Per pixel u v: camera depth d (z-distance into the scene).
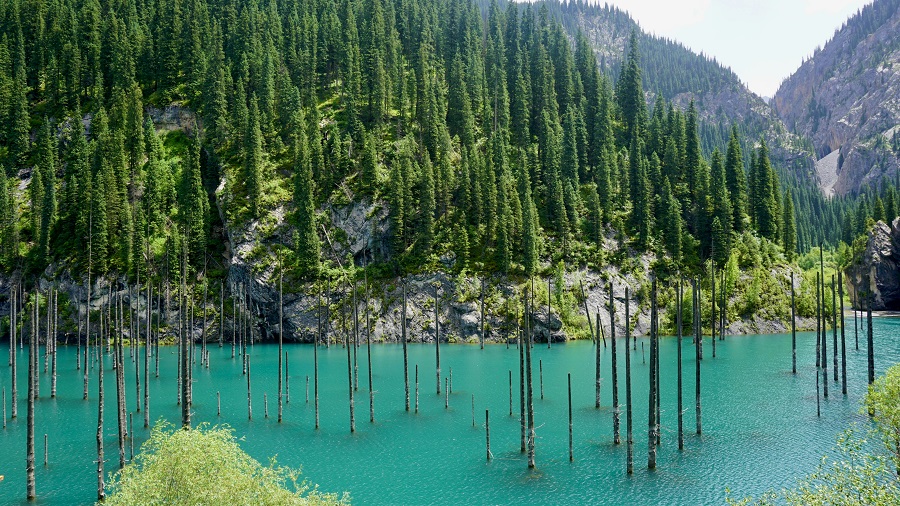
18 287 153.12
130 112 177.75
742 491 52.81
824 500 31.97
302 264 152.50
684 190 188.25
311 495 42.09
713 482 54.91
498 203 159.62
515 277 154.75
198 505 34.69
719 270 165.88
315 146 168.12
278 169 170.88
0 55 192.25
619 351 133.00
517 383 98.94
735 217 183.38
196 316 151.50
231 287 154.88
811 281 180.75
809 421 73.12
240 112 174.50
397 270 157.62
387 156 176.62
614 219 173.75
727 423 72.75
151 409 84.31
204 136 184.25
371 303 152.75
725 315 157.75
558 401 85.94
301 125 176.00
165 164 175.62
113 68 195.25
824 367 84.75
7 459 63.59
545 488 54.47
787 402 82.81
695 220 177.88
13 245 157.38
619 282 161.88
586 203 177.88
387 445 67.50
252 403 87.44
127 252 152.38
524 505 51.09
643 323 156.12
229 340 153.12
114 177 160.25
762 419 74.25
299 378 106.00
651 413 58.53
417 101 191.62
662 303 160.25
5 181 163.00
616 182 184.00
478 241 161.12
